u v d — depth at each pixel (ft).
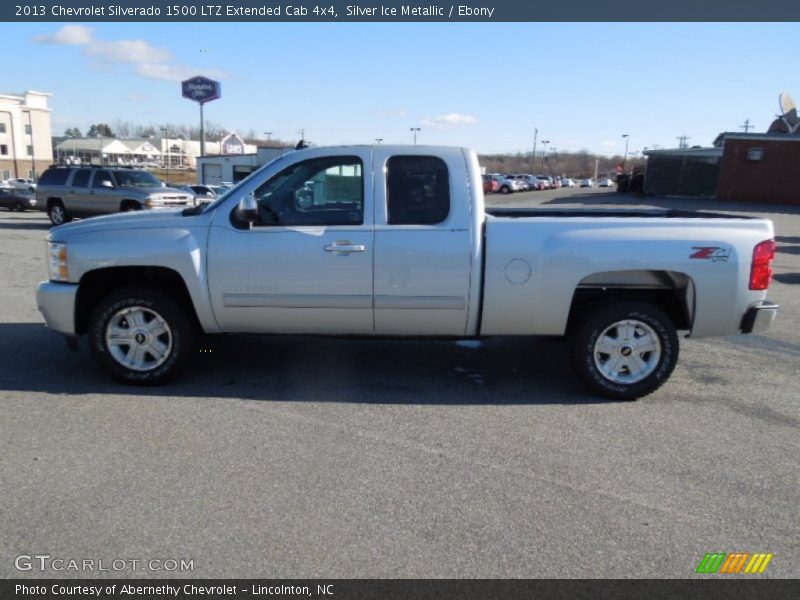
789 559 10.17
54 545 10.18
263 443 13.99
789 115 139.64
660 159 143.95
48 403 16.17
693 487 12.41
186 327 17.37
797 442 14.62
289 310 16.97
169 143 401.49
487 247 16.43
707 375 19.53
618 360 17.07
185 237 16.85
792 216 93.61
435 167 16.76
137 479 12.28
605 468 13.12
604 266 16.39
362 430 14.82
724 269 16.46
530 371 19.52
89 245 17.02
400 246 16.48
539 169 442.09
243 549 10.12
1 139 252.83
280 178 17.06
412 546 10.28
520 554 10.13
